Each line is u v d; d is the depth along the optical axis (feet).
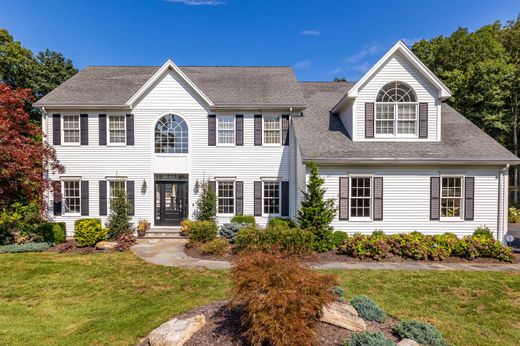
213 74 57.57
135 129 47.73
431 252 31.40
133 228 46.39
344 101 42.93
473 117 78.28
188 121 48.06
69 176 46.85
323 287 12.98
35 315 18.47
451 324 17.53
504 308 19.85
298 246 31.86
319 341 13.25
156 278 25.39
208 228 37.45
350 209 39.58
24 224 42.04
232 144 48.39
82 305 19.93
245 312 14.60
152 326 16.61
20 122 38.04
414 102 41.45
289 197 48.01
